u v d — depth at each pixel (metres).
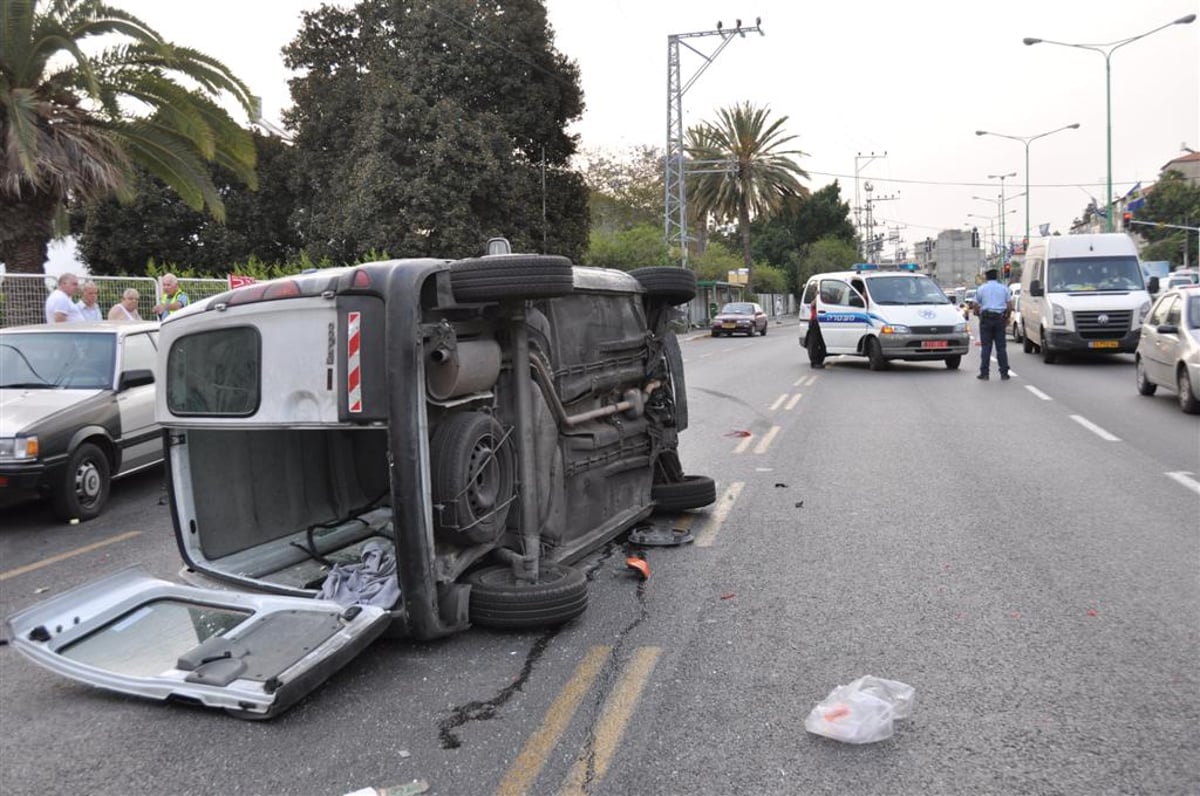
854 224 95.69
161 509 8.89
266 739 3.95
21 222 14.40
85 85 14.70
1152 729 3.84
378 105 29.47
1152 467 9.23
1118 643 4.77
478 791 3.49
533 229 32.12
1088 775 3.50
